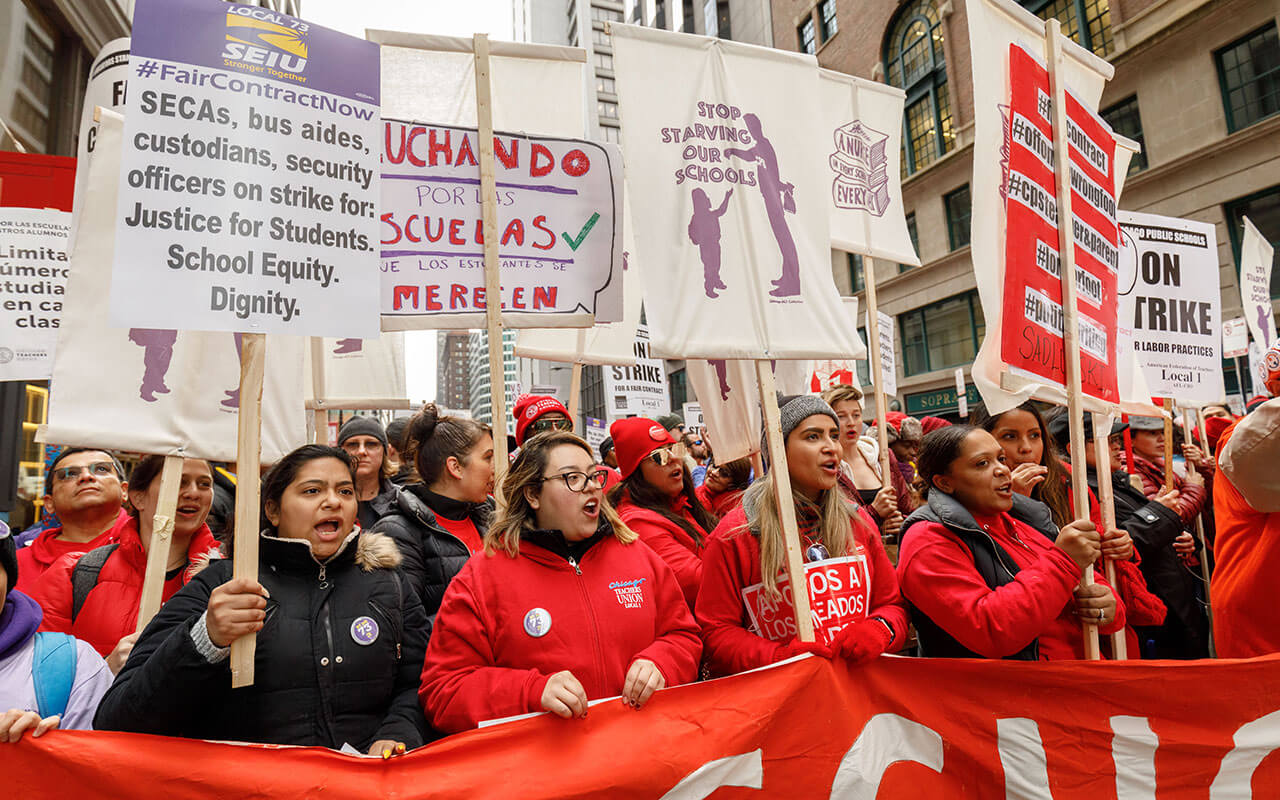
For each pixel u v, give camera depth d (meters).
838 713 1.96
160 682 1.57
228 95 1.80
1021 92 2.38
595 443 8.20
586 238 3.02
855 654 2.01
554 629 1.92
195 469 2.69
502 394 2.69
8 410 7.08
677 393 31.52
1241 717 2.19
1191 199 12.47
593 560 2.07
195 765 1.62
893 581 2.39
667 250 2.31
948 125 17.62
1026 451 2.92
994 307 2.22
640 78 2.39
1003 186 2.30
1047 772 2.08
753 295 2.41
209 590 1.86
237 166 1.79
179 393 2.52
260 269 1.78
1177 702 2.17
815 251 2.58
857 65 20.38
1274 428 2.23
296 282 1.83
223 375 2.63
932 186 17.94
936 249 17.91
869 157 4.66
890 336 6.59
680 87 2.44
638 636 2.00
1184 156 12.44
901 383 19.00
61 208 3.79
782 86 2.62
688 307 2.29
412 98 3.09
